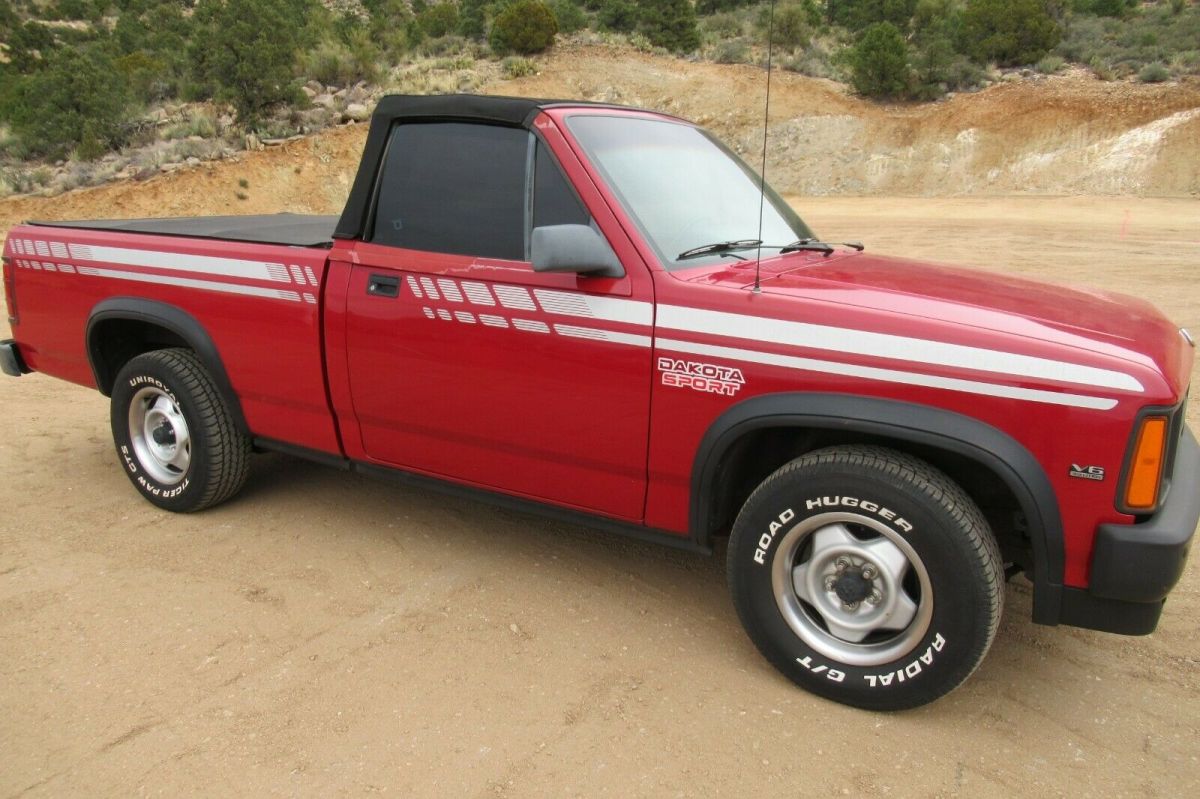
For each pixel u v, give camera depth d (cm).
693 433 296
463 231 338
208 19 2856
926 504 264
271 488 480
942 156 2727
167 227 466
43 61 3909
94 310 441
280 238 407
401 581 377
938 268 353
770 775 262
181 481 435
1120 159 2472
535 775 261
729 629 342
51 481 491
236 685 305
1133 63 2892
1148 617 257
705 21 4062
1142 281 1150
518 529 429
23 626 342
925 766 266
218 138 2533
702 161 372
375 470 393
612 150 331
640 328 298
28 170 2400
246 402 412
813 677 295
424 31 3991
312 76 3069
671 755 270
